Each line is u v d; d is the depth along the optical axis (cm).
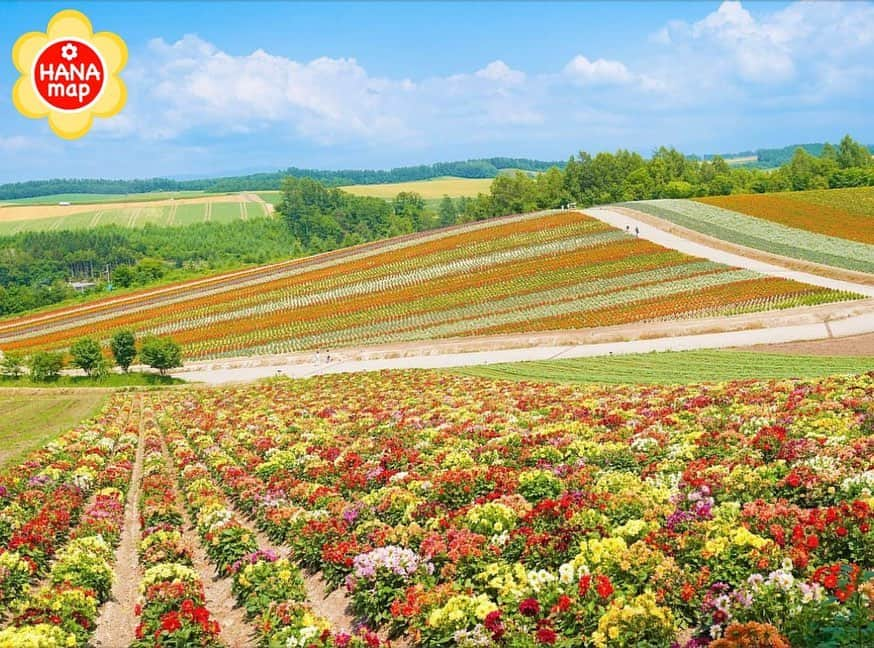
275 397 4803
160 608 1343
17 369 7256
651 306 6775
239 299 9738
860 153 16475
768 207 11012
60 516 2034
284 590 1430
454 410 3253
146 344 6912
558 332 6381
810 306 6019
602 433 2308
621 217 10831
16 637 1151
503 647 1044
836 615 950
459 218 18538
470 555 1302
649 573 1135
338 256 11494
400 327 7544
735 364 4338
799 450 1648
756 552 1100
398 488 1806
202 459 3042
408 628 1193
